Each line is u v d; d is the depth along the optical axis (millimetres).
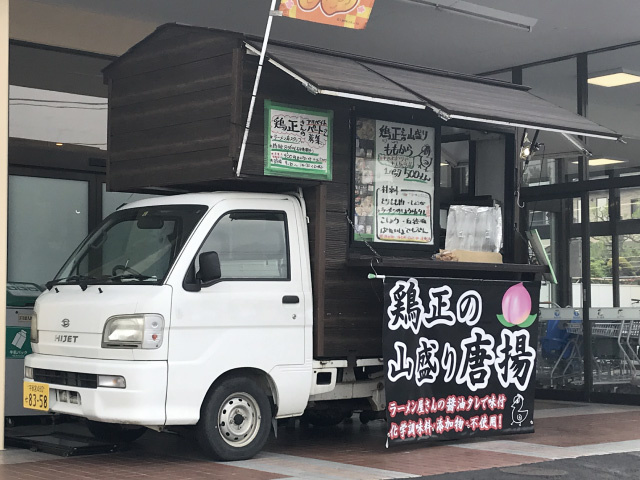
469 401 6934
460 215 7664
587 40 9898
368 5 6109
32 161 8055
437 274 7188
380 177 7004
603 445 6961
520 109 7348
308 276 6516
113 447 6500
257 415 6207
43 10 8336
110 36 8773
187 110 6559
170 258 6012
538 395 10719
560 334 10570
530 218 10828
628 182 9922
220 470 5754
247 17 9008
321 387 6531
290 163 6426
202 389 5875
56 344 6219
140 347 5727
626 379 9969
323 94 6102
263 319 6191
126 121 7031
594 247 10289
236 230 6273
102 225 6750
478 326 7004
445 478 5480
